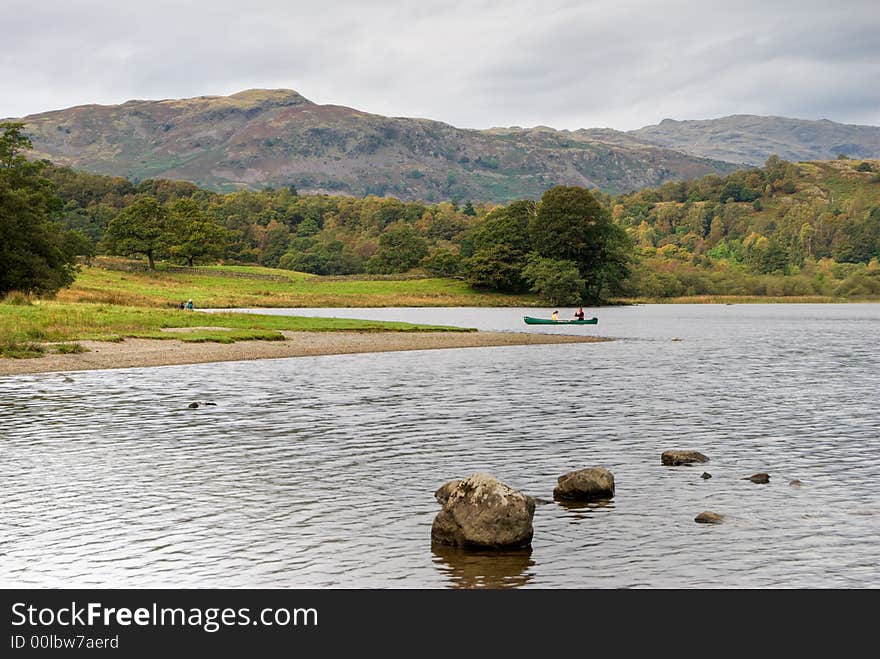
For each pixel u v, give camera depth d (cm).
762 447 2322
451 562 1432
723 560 1439
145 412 2861
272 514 1673
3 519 1627
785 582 1359
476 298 15200
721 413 2902
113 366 4231
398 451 2252
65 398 3167
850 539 1531
